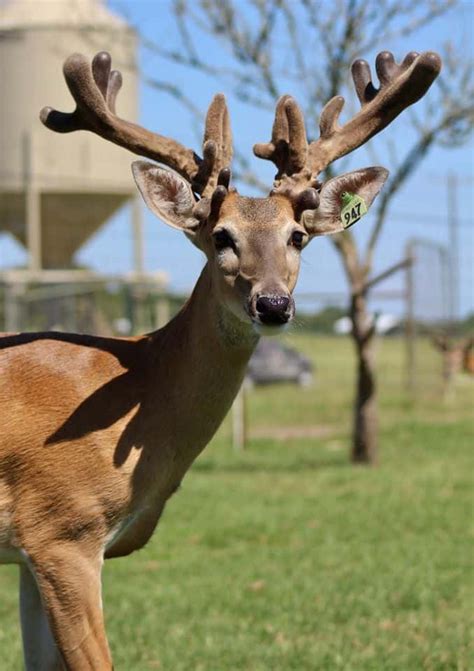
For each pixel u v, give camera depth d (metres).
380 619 11.53
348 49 20.73
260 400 39.75
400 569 13.46
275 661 10.23
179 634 11.12
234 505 17.81
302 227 8.09
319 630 11.21
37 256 33.22
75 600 7.81
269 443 27.55
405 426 29.41
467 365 42.19
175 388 8.13
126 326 32.94
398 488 19.12
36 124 32.28
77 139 32.94
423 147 21.05
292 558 14.35
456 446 25.41
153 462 8.07
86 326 31.72
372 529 15.88
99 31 24.45
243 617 11.80
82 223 34.78
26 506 7.84
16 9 31.78
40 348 8.29
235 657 10.35
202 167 8.29
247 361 8.21
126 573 13.77
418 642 10.68
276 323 7.42
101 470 7.88
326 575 13.36
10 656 10.53
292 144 8.48
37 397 7.99
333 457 24.05
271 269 7.62
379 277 21.20
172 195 8.20
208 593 12.67
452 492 18.77
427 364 38.84
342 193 8.53
